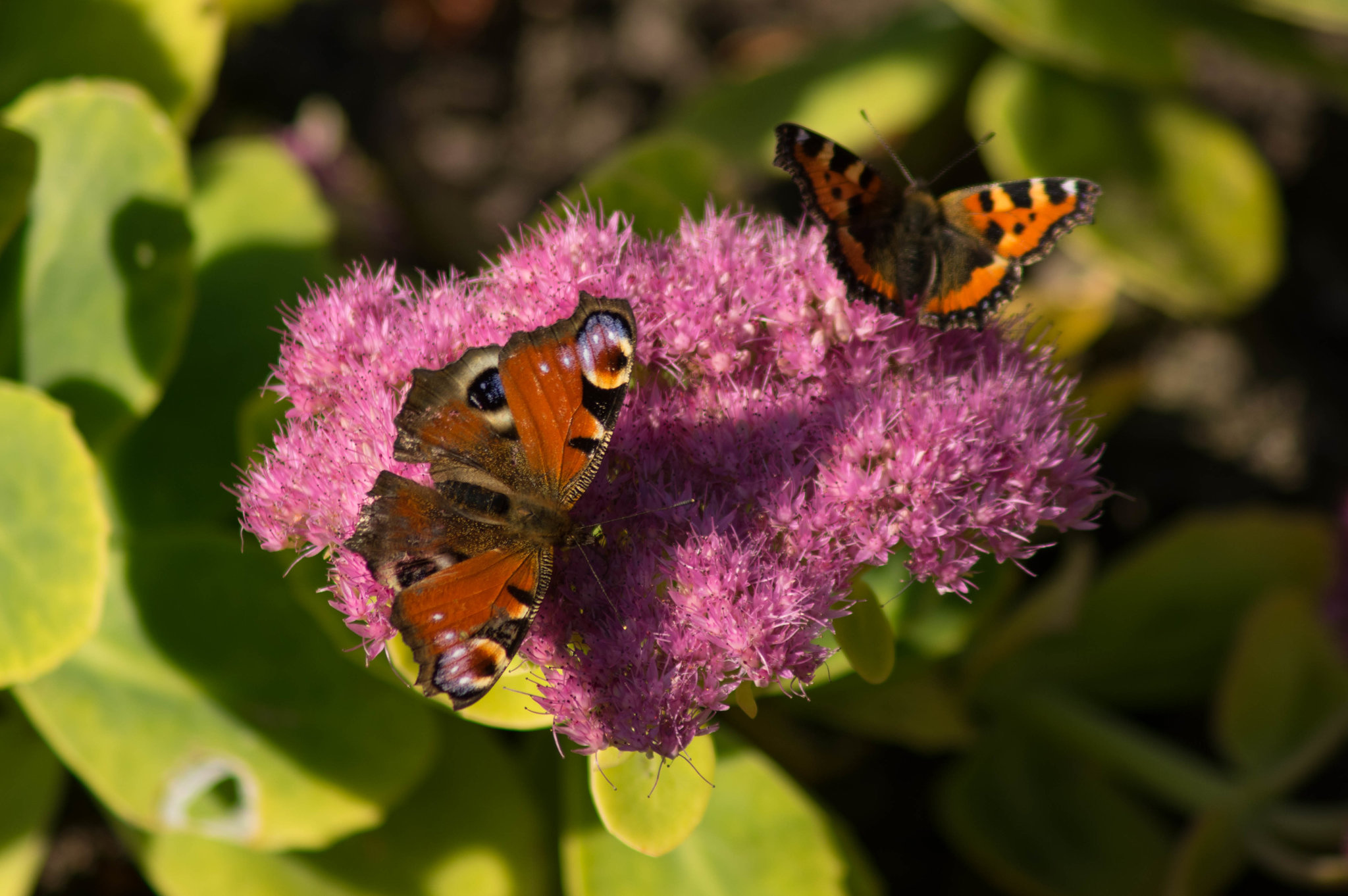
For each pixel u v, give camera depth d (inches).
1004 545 18.7
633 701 18.0
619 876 20.5
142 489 21.7
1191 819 24.1
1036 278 29.2
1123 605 23.1
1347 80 24.4
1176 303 23.4
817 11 33.3
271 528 18.5
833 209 18.6
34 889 23.3
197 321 22.3
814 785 23.9
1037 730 22.8
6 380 20.7
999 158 24.0
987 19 23.5
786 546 18.5
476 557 18.0
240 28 25.7
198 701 20.8
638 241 19.4
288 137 30.3
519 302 18.9
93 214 21.4
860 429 18.7
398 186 30.0
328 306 19.0
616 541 18.5
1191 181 23.8
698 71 33.1
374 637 18.3
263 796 20.5
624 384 18.1
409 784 20.7
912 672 21.3
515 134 33.0
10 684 19.7
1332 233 29.3
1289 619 22.4
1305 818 22.2
